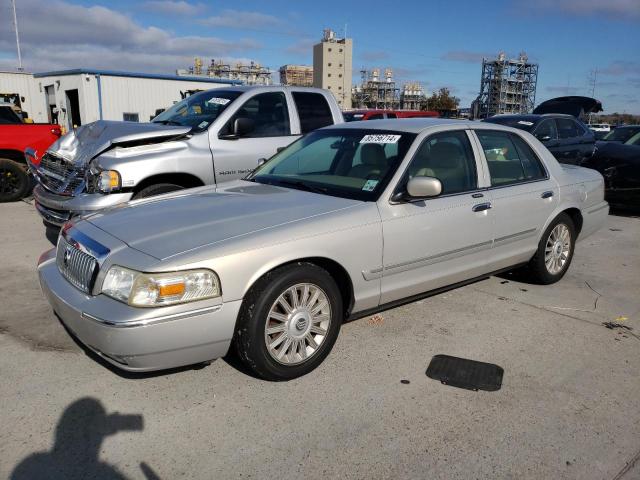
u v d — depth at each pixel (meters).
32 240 6.75
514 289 5.32
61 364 3.58
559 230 5.36
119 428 2.93
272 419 3.04
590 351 3.99
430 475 2.62
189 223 3.39
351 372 3.58
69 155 6.11
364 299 3.77
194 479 2.56
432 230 4.05
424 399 3.28
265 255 3.19
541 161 5.22
